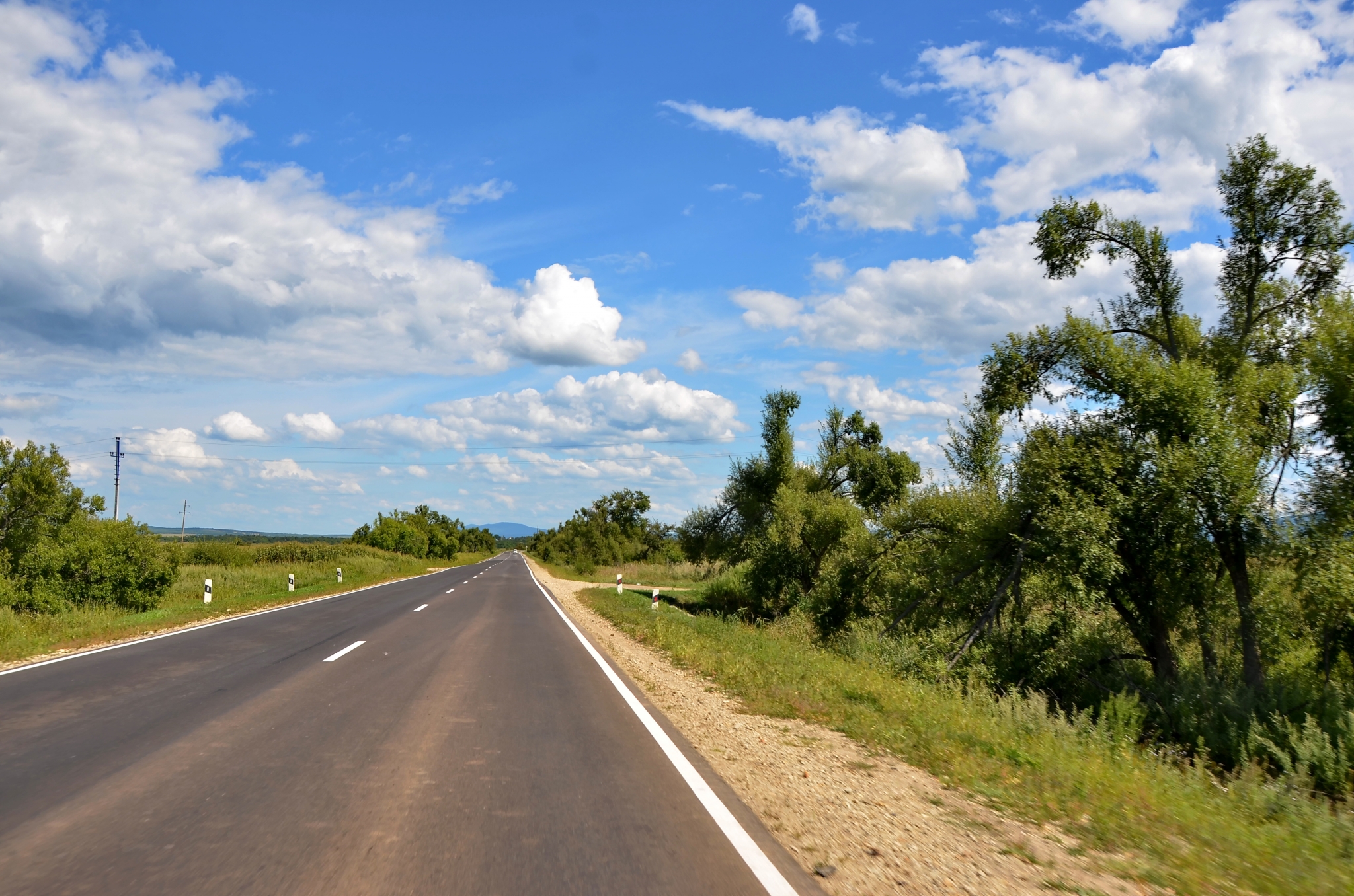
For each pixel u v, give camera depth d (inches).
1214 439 653.3
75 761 244.1
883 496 1678.2
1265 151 706.2
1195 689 594.9
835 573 1092.5
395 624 711.7
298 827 188.4
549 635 675.4
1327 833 245.4
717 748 290.7
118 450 2143.2
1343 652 606.9
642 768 251.8
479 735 291.7
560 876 163.5
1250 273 740.0
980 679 697.0
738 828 197.2
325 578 1547.7
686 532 1667.1
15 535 839.7
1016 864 183.5
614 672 474.0
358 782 226.7
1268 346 749.9
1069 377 764.0
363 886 154.9
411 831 187.5
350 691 375.9
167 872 159.3
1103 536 665.6
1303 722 522.6
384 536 3395.7
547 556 4178.2
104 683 386.3
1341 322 612.4
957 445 1195.9
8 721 299.3
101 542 885.2
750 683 446.3
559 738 291.0
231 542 2396.7
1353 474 599.2
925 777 265.3
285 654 498.6
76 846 173.0
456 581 1656.0
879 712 383.6
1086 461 688.4
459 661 492.1
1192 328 784.3
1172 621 701.3
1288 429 673.0
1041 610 778.8
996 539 766.5
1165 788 267.0
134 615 761.0
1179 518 651.5
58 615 742.5
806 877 168.1
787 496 1325.0
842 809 221.5
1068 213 792.9
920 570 888.3
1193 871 183.3
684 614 1050.7
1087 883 173.9
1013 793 241.8
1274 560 631.8
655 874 165.8
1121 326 810.2
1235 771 438.0
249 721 304.0
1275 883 182.4
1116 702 502.9
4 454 862.5
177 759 247.0
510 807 207.9
